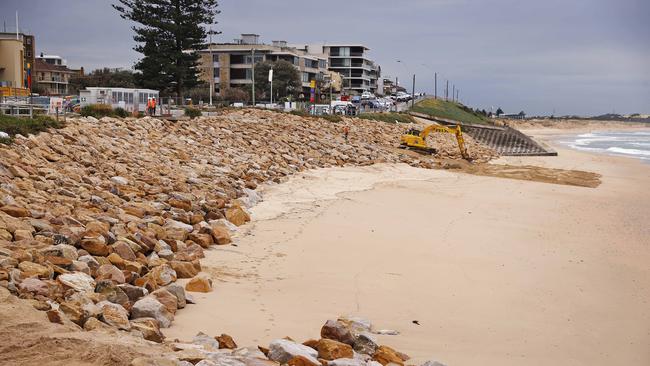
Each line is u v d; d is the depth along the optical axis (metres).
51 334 9.56
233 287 15.78
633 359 13.49
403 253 21.34
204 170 31.80
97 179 23.81
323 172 40.22
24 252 13.18
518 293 17.72
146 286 13.71
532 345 13.79
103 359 8.97
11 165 20.97
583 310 16.67
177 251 18.05
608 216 31.28
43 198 19.16
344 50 144.25
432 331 14.06
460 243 23.53
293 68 102.38
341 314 14.52
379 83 172.00
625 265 21.66
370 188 36.03
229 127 45.47
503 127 91.50
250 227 23.55
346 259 19.95
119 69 108.56
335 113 69.06
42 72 91.38
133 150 31.20
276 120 54.06
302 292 16.06
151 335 10.66
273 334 12.33
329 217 26.55
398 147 58.66
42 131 27.52
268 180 33.94
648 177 51.00
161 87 63.56
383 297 16.36
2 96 44.28
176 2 62.19
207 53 104.00
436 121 87.00
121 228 17.67
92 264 14.17
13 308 10.30
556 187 42.28
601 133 183.75
